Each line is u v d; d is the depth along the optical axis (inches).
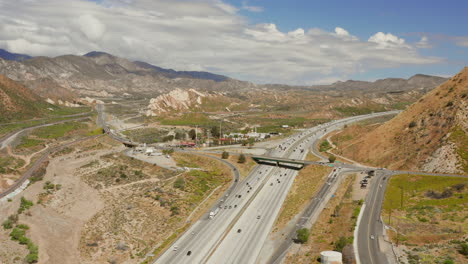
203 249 4424.2
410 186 5807.1
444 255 3363.7
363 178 6579.7
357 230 4239.7
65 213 5821.9
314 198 5871.1
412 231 4084.6
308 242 4335.6
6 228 5002.5
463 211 4473.4
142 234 5007.4
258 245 4475.9
